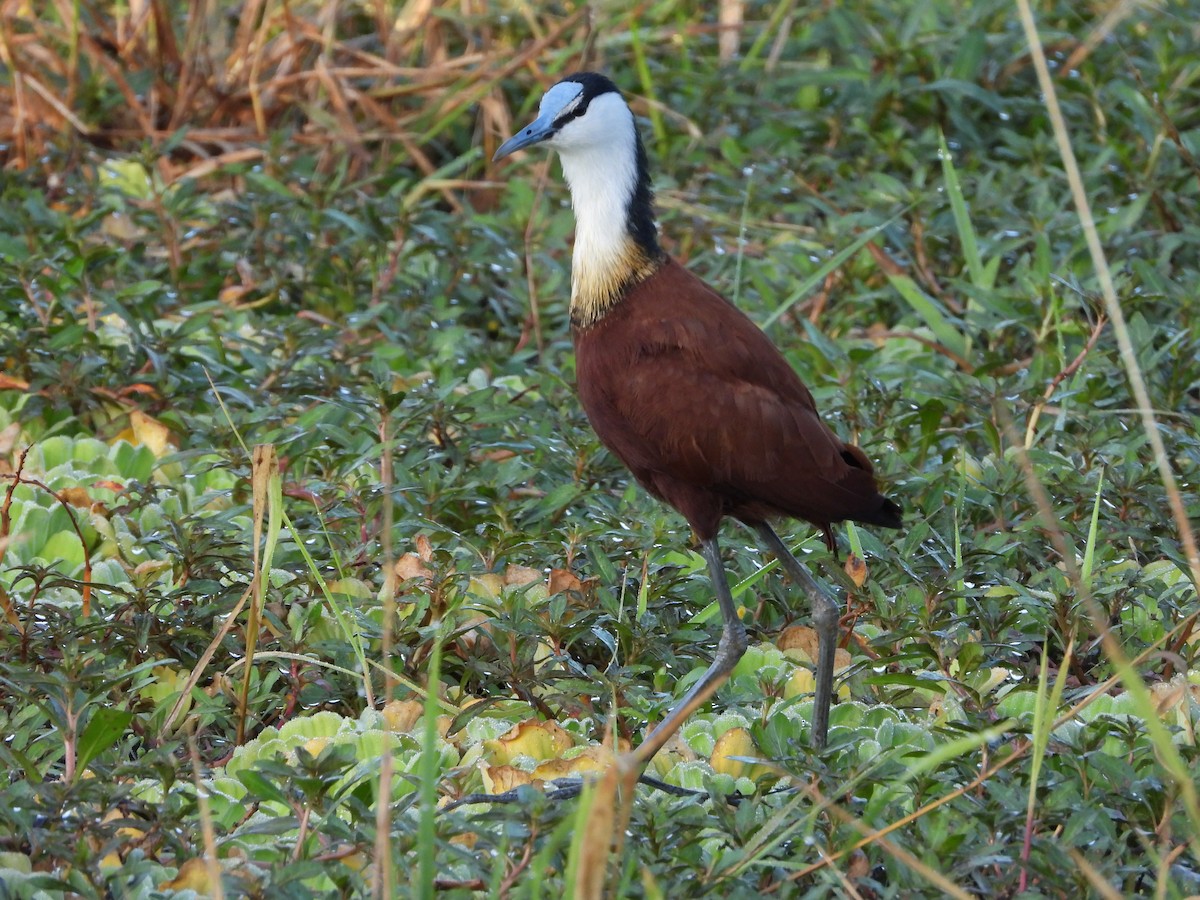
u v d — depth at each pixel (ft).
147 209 50.88
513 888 22.11
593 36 58.80
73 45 58.59
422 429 38.19
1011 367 43.73
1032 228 48.65
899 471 35.83
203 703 28.09
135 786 25.63
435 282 49.49
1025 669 31.24
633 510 34.24
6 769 26.43
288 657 28.71
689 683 30.25
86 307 46.11
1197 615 29.35
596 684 28.45
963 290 44.86
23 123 57.16
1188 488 36.17
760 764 26.55
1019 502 35.60
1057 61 62.49
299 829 23.39
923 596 30.83
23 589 33.22
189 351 45.50
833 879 22.53
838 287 49.88
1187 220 51.70
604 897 21.36
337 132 58.34
